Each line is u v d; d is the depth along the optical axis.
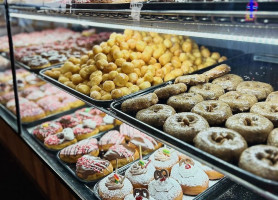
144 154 2.04
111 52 2.13
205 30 1.36
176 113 1.54
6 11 2.46
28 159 2.50
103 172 1.85
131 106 1.64
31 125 2.63
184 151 1.24
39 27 3.95
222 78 1.96
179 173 1.72
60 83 2.18
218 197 1.58
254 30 1.17
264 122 1.33
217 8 1.17
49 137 2.30
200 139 1.24
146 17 1.49
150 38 2.28
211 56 2.27
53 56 2.91
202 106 1.56
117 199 1.64
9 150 3.02
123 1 1.63
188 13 1.27
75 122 2.49
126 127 2.34
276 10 1.02
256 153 1.11
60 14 2.07
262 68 2.10
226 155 1.15
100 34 3.24
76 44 3.31
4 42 3.13
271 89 1.78
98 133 2.36
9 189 2.85
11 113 2.96
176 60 2.15
